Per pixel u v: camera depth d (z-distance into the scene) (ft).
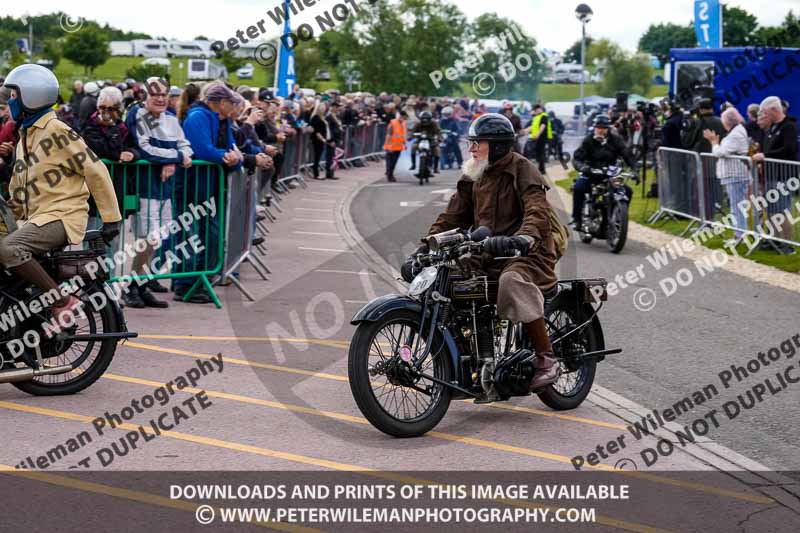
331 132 76.64
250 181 32.12
